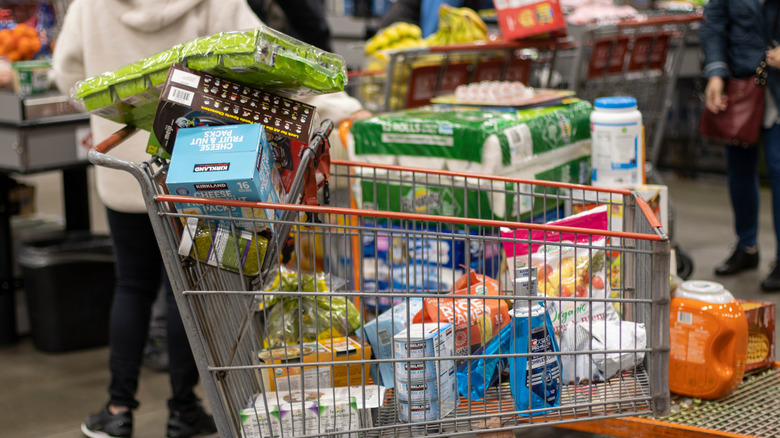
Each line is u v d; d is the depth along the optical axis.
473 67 3.49
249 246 1.57
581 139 2.54
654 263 1.69
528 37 3.33
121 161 1.54
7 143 3.50
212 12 2.51
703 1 5.30
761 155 6.60
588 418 1.72
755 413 1.95
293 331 2.02
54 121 3.54
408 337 1.66
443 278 2.31
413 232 1.63
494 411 1.75
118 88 1.64
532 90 2.74
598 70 3.56
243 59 1.53
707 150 6.78
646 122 3.82
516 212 2.25
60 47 2.58
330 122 1.77
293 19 4.26
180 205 1.56
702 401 2.03
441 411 1.73
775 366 2.27
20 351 3.89
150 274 2.76
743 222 4.41
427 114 2.48
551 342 1.77
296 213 1.61
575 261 1.70
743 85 4.00
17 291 4.05
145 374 3.58
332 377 1.67
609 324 1.86
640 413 1.73
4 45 4.15
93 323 3.90
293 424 1.68
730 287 4.23
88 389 3.42
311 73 1.58
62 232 4.24
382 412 1.79
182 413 2.80
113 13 2.48
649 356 1.74
